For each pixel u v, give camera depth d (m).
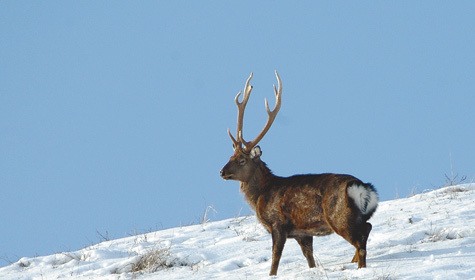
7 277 44.28
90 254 47.19
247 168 37.75
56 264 47.12
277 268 35.50
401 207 52.97
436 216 47.22
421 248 37.03
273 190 36.34
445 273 29.38
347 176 34.16
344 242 43.38
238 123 39.12
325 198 33.84
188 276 37.81
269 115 39.09
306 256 36.38
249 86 39.66
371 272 30.94
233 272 37.94
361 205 32.97
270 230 36.47
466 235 39.97
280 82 39.66
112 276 39.75
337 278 30.81
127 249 49.38
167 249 43.47
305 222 34.88
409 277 29.33
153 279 37.97
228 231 52.88
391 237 42.22
